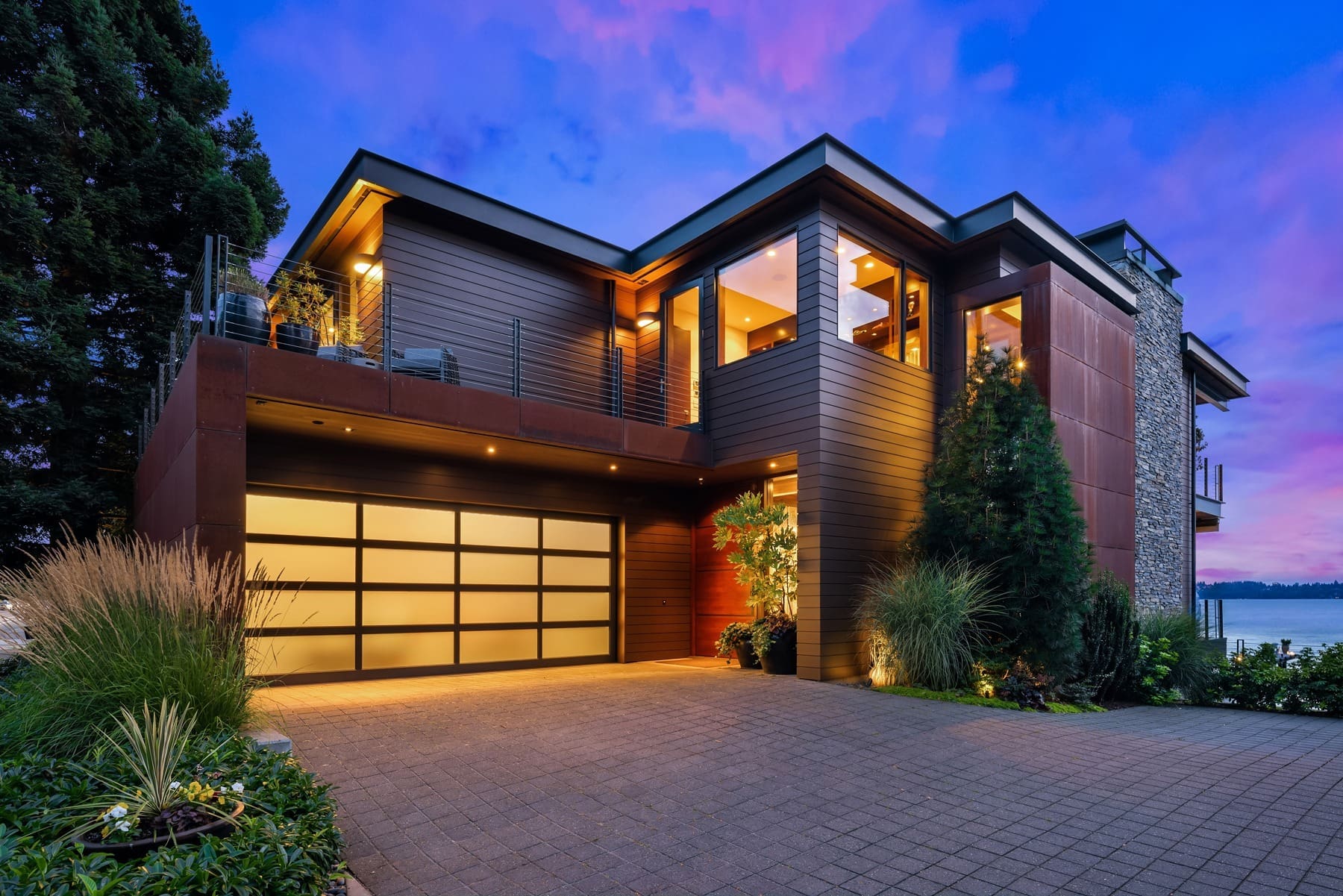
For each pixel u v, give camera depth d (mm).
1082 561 7531
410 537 8391
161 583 3984
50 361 9172
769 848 3305
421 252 8906
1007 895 2852
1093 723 6207
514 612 9211
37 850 1841
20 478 9289
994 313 9797
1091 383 9773
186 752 3002
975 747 5121
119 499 10266
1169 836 3494
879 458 8961
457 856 3156
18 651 3633
